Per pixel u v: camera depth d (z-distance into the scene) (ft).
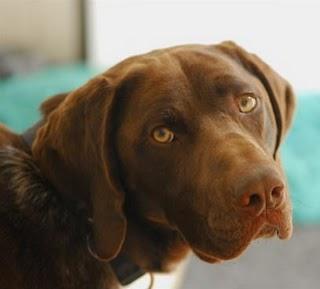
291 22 16.30
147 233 4.97
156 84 4.46
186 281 10.57
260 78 4.97
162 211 4.64
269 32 16.52
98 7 17.60
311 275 10.71
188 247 5.11
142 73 4.56
